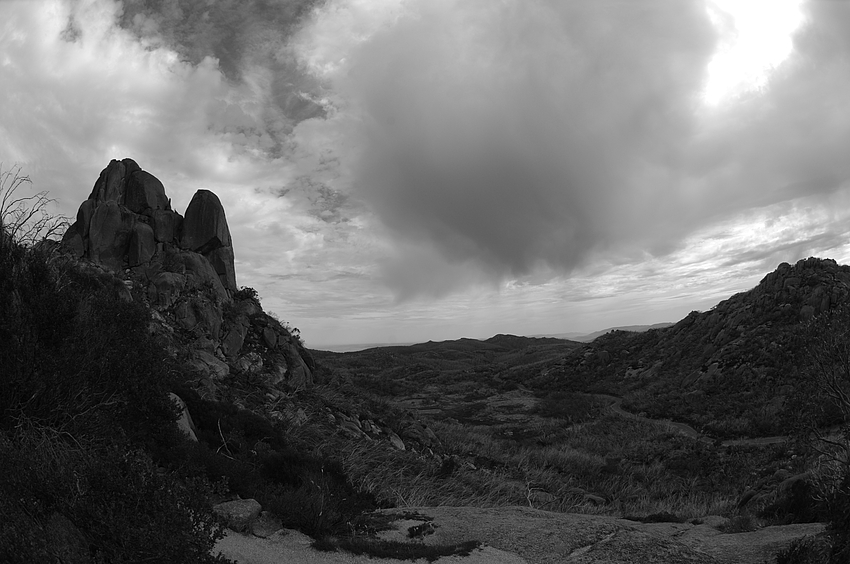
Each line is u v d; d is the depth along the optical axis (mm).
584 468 24047
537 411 45781
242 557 7090
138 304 9055
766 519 10820
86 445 6734
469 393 57969
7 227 7695
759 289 53531
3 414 6574
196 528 5824
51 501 5273
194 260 23453
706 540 9250
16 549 4246
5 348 6613
